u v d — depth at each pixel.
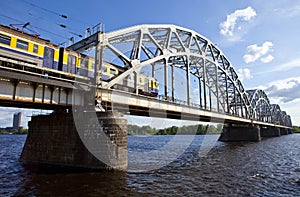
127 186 14.97
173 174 19.55
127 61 26.56
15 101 18.64
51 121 22.16
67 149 20.20
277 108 150.12
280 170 22.03
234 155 34.56
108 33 24.80
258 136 73.25
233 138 74.94
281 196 13.80
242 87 75.50
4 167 20.92
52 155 21.11
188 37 43.06
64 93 21.23
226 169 22.39
